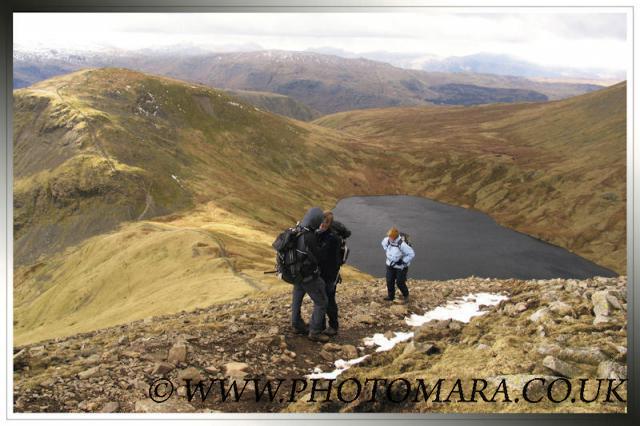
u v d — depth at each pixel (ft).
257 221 378.53
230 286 96.12
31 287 243.81
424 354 24.43
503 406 19.94
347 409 20.56
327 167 581.94
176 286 116.16
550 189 490.08
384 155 637.71
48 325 165.48
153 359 23.03
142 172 397.60
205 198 400.26
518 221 452.76
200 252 164.14
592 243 387.75
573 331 24.58
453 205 526.16
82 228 346.33
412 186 577.84
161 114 537.65
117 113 494.59
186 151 489.67
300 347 25.40
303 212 448.24
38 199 372.58
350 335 27.61
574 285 32.19
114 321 103.50
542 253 366.63
